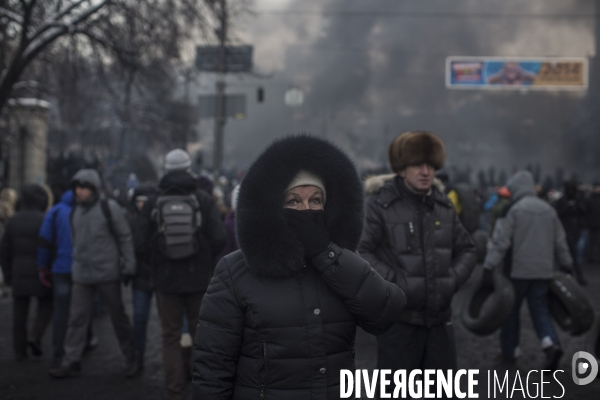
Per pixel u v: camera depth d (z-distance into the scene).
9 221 6.09
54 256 5.74
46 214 5.83
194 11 12.79
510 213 5.51
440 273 3.59
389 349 3.54
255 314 2.13
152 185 6.41
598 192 14.91
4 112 14.25
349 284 2.12
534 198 5.58
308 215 2.19
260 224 2.12
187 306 4.69
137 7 12.43
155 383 5.22
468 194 8.21
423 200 3.67
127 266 5.47
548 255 5.47
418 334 3.56
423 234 3.61
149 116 17.92
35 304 9.65
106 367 5.77
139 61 13.05
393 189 3.70
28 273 6.00
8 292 10.25
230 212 5.90
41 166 16.12
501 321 5.27
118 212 5.52
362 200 2.27
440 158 3.65
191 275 4.59
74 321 5.47
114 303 5.47
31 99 15.09
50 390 5.00
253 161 2.20
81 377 5.41
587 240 16.56
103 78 13.45
